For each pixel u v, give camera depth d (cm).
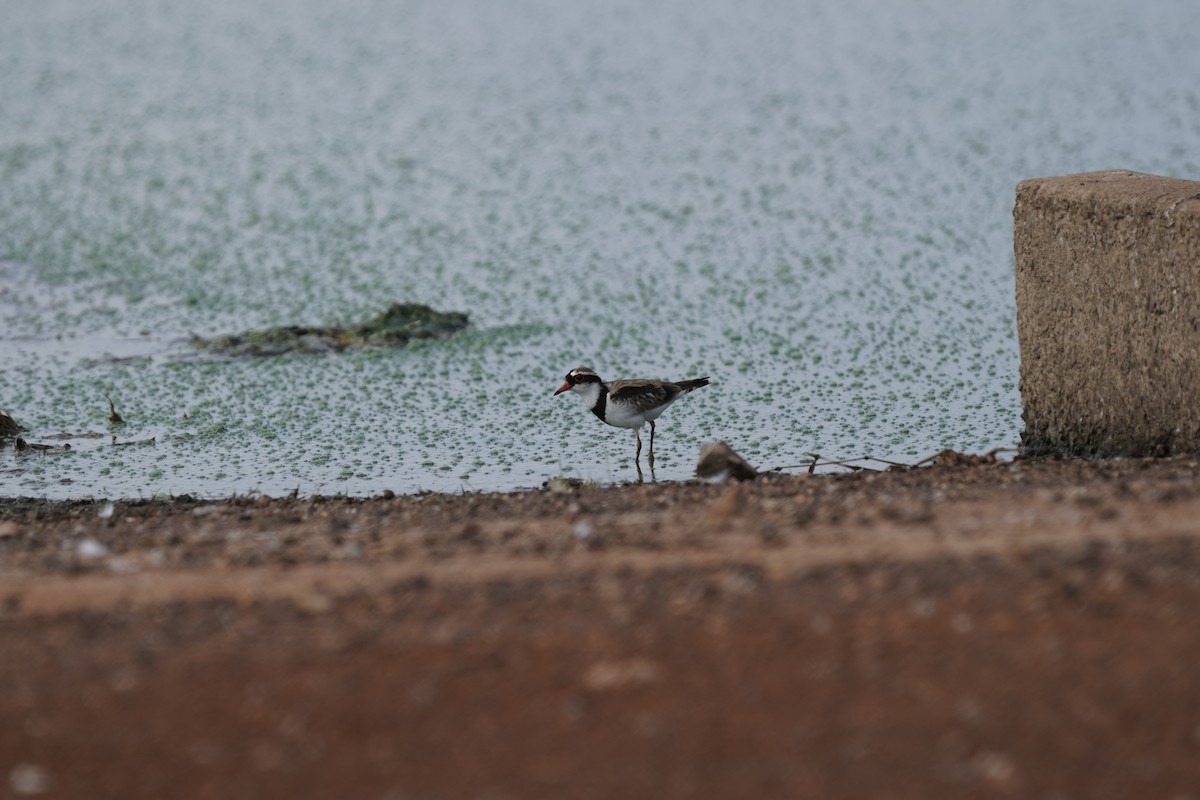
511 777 960
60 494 2122
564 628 1168
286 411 2598
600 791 940
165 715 1059
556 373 2806
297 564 1379
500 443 2400
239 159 4788
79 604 1278
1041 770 934
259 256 3750
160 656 1156
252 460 2312
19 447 2372
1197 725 969
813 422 2444
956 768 942
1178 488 1466
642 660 1102
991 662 1063
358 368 2853
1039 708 1002
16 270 3678
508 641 1149
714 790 934
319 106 5566
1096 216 1920
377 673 1107
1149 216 1823
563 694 1059
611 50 6384
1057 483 1565
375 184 4425
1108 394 1953
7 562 1438
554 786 948
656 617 1177
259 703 1070
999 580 1196
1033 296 2081
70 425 2530
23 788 969
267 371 2844
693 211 4000
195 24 7406
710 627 1152
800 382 2688
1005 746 962
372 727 1030
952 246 3572
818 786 932
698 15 7088
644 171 4459
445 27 7062
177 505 1955
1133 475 1596
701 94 5494
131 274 3628
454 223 3988
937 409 2491
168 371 2855
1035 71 5569
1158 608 1123
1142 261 1845
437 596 1254
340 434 2459
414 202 4219
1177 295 1789
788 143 4709
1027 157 4394
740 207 4012
